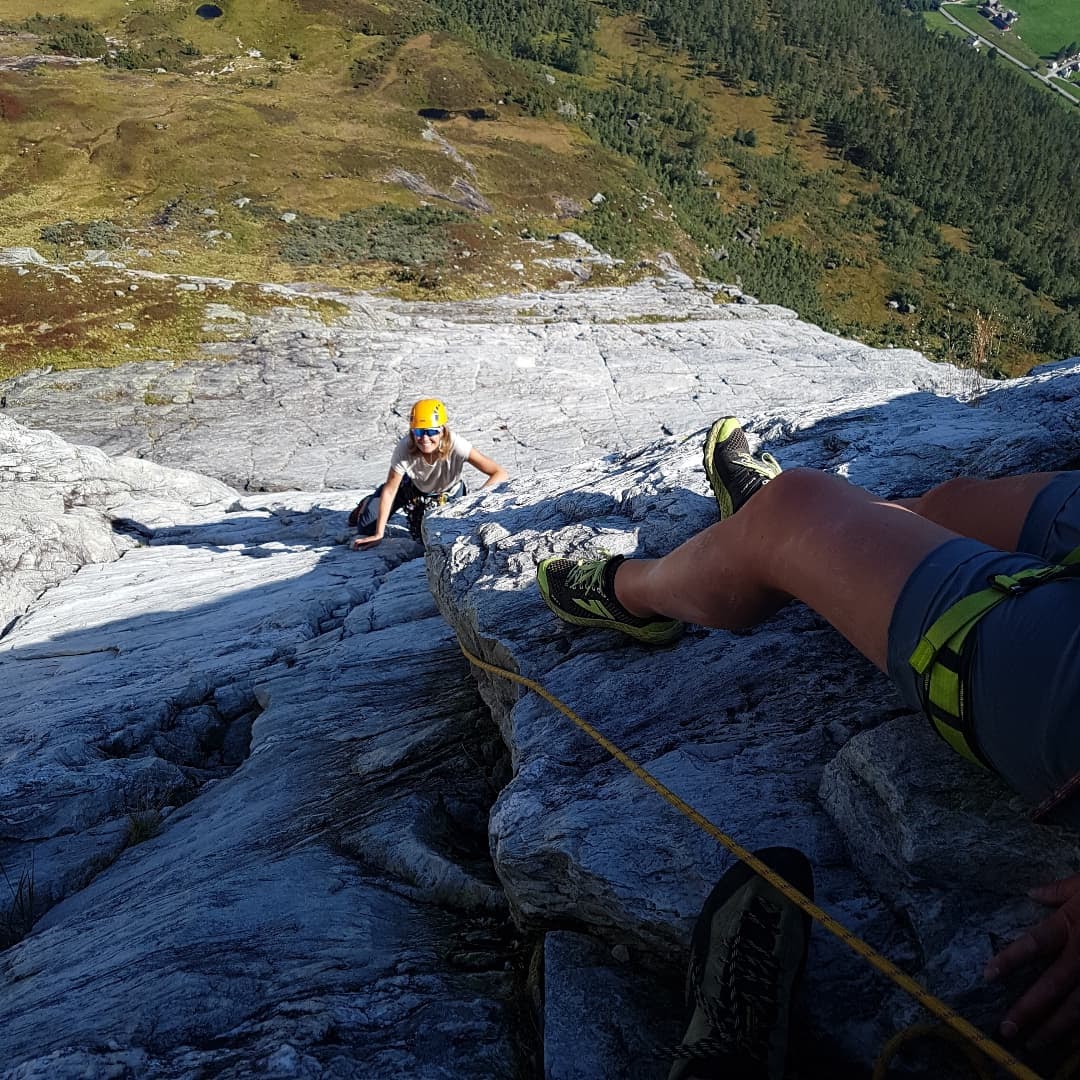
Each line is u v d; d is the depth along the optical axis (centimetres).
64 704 592
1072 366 516
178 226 6144
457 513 507
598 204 8231
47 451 1260
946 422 433
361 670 530
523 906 256
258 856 343
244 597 794
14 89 7838
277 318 3938
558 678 327
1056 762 144
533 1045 223
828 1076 191
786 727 272
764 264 9488
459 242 6356
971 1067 179
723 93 14712
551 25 15600
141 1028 232
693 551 239
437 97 9900
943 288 10331
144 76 9506
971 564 166
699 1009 186
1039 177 14175
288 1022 225
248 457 2650
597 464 529
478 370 3384
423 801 346
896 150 13400
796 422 473
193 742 537
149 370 3275
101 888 375
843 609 183
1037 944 171
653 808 249
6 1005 280
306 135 8106
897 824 211
